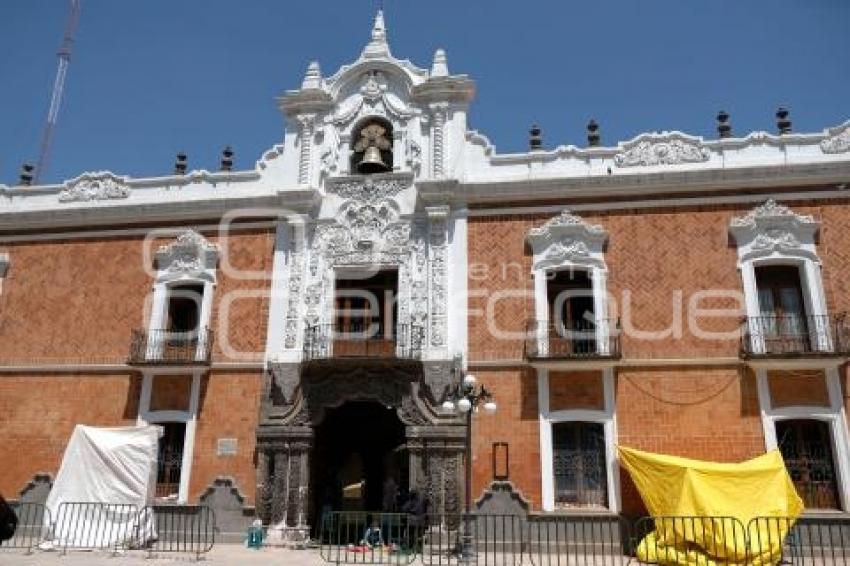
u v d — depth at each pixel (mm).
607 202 18719
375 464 19984
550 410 17266
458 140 19766
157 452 17406
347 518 14484
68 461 16875
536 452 17016
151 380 19219
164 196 20969
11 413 19594
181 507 17844
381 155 20531
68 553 14922
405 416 17547
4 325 20516
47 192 21703
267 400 18328
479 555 15391
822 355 16219
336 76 20906
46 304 20531
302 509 17312
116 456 16719
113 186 21344
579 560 15039
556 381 17469
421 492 16969
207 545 16781
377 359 17547
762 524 13836
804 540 15547
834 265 17359
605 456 16875
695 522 13742
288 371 18453
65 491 16562
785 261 17609
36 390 19703
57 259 20906
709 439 16609
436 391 17734
